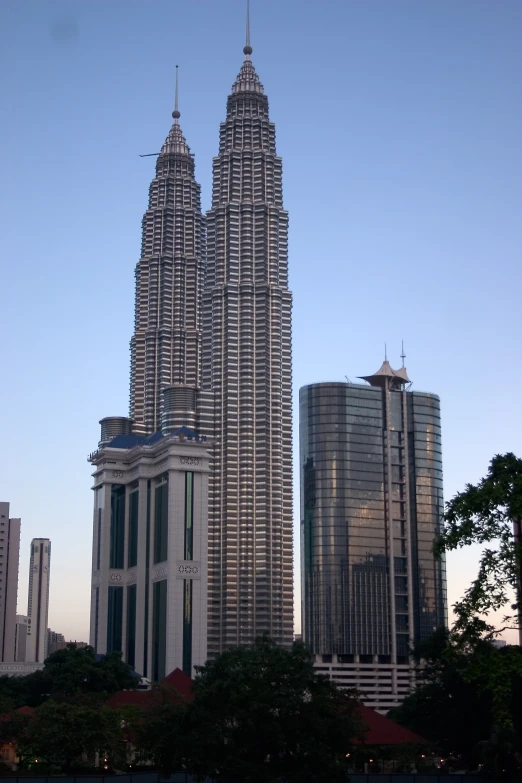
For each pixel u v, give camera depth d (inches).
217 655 5753.0
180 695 7440.9
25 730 6801.2
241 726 5024.6
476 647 4104.3
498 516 4040.4
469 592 3951.8
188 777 5802.2
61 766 6796.3
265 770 4869.6
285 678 5132.9
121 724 7091.5
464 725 7170.3
